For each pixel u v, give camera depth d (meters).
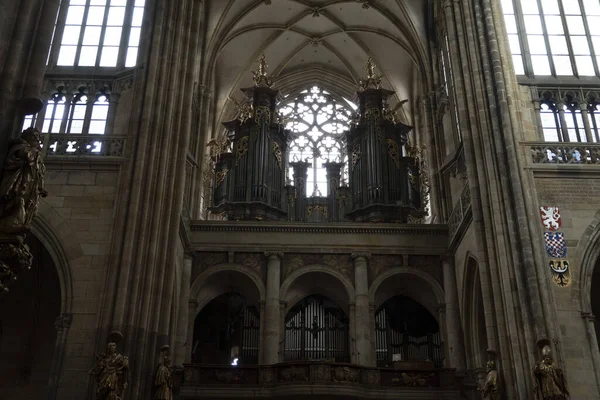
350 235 29.30
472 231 25.11
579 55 25.36
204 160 33.78
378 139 33.41
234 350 29.19
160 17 25.22
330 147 40.59
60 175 22.19
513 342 19.73
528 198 21.47
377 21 37.91
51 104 24.61
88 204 21.77
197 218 31.05
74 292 20.50
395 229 29.33
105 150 22.70
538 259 20.44
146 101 23.41
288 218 33.84
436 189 31.95
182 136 24.52
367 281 28.48
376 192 32.00
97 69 25.47
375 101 35.06
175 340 26.58
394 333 29.31
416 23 35.09
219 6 34.88
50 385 19.25
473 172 23.12
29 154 10.12
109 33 26.45
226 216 32.09
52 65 25.52
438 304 28.33
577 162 22.47
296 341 28.98
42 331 25.72
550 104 24.14
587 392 18.97
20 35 11.05
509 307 20.20
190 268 28.38
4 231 9.63
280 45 40.25
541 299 19.84
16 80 10.88
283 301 28.20
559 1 26.53
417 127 38.25
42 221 21.44
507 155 22.33
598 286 26.30
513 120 23.05
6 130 10.45
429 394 25.08
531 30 25.83
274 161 33.84
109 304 20.00
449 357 27.19
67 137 22.98
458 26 25.42
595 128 23.81
